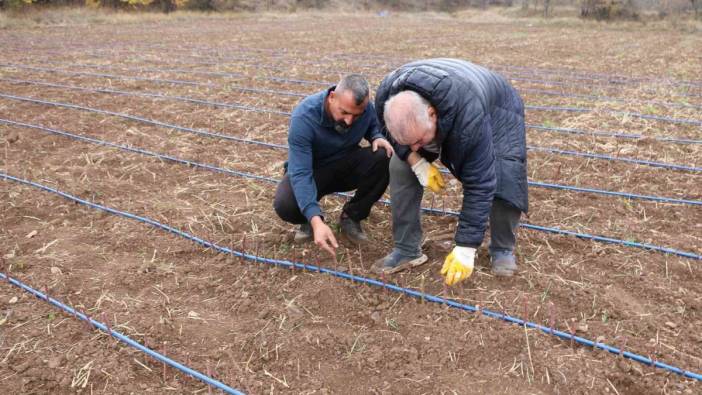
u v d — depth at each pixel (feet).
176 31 64.13
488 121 8.41
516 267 11.02
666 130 21.17
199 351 9.11
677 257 11.66
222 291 10.73
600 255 11.81
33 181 15.72
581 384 8.27
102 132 20.67
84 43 48.55
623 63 41.22
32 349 9.01
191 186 15.75
